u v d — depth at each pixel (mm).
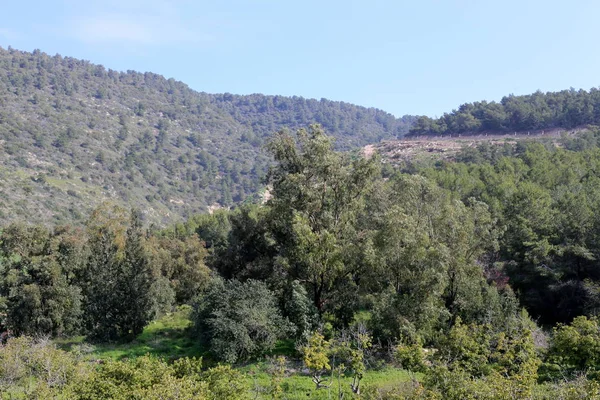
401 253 30453
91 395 16062
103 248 38000
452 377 17047
